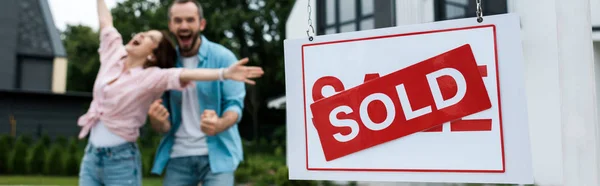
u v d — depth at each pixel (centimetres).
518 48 107
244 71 254
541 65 237
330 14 643
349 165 119
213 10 2364
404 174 114
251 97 2506
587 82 111
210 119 267
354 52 120
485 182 108
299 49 126
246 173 879
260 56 2556
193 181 291
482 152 108
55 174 1130
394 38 117
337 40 122
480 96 109
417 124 113
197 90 286
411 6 459
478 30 110
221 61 296
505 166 107
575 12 113
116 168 266
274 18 2422
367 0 548
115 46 292
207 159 284
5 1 2048
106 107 267
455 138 111
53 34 2162
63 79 2128
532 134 249
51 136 1797
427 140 113
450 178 110
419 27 114
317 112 123
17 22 2064
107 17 309
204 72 259
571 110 112
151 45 280
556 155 288
